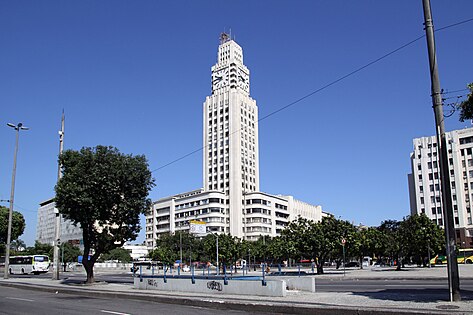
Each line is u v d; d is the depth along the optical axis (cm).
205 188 13450
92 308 1630
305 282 2042
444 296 1514
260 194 12488
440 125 1409
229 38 15225
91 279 3011
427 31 1455
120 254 11294
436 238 5347
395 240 5150
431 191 10419
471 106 1369
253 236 12244
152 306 1700
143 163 3012
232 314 1412
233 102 13475
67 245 9531
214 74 15062
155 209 14075
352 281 3128
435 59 1437
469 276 2988
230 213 12550
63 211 2864
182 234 10106
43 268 6412
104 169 2830
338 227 4441
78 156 2919
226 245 6800
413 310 1190
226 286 1994
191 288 2167
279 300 1619
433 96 1429
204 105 14138
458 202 9925
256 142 14112
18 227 8569
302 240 4384
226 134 13350
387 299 1494
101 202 2850
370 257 9738
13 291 2692
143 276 2511
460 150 10144
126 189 2947
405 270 4888
